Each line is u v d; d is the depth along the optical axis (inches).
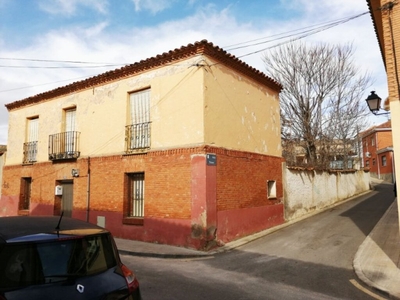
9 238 125.0
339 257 331.0
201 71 394.3
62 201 551.5
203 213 369.7
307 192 651.5
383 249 339.6
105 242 148.0
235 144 440.5
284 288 243.1
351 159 1085.8
